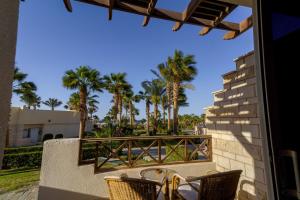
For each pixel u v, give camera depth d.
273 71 0.63
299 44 0.68
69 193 3.06
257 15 0.68
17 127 15.98
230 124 3.28
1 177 6.09
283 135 0.59
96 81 13.37
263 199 2.47
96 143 3.45
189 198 2.36
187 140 4.05
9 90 0.78
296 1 0.71
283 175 0.57
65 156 3.12
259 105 0.65
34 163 8.56
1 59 0.72
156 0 1.92
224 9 2.14
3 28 0.73
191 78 14.33
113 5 2.02
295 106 0.62
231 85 3.25
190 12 2.09
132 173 3.42
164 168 3.25
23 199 3.92
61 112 20.31
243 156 2.93
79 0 1.98
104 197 3.26
